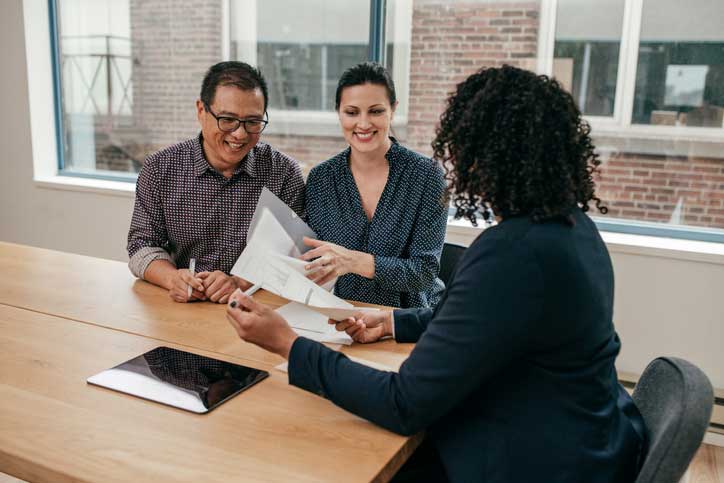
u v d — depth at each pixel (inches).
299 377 46.1
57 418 44.7
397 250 77.0
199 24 145.9
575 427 41.1
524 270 39.0
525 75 42.2
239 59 144.2
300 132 141.3
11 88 155.3
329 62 135.6
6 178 160.6
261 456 40.7
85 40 157.5
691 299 106.4
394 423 42.4
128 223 148.7
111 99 158.1
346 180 78.8
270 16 139.1
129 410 46.0
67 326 62.0
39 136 157.5
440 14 124.6
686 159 114.4
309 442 42.4
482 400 43.1
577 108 42.7
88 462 39.5
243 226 80.0
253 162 79.9
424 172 76.3
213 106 72.2
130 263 77.1
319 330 61.7
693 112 112.7
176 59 149.9
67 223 156.1
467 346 39.6
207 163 77.9
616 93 116.4
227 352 57.0
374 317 61.4
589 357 41.8
